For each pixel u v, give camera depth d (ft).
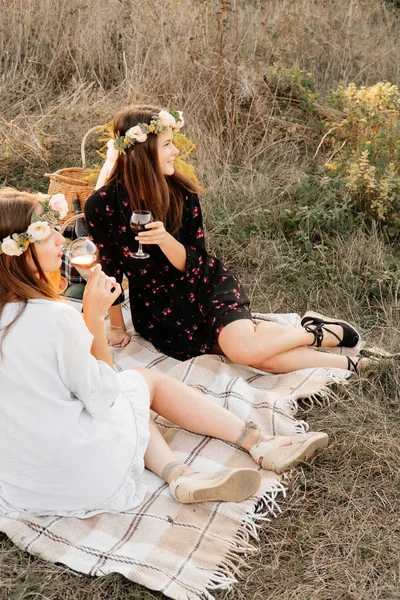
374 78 23.72
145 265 12.35
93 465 8.79
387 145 17.57
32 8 23.71
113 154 12.83
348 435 10.94
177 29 22.76
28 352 8.21
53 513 9.05
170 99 20.63
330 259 15.85
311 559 8.91
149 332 13.20
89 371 8.50
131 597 8.24
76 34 23.49
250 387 11.86
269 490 9.68
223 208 17.74
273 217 17.20
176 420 10.48
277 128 20.33
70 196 14.93
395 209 16.70
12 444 8.59
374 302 14.84
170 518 9.20
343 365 12.37
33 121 21.20
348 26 24.29
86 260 9.84
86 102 21.75
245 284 15.64
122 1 23.76
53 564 8.53
